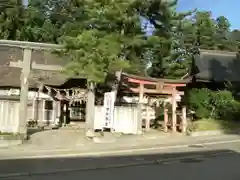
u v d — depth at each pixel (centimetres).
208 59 4181
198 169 1345
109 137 2230
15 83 2889
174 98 2692
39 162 1458
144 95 2725
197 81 3816
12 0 3956
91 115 2278
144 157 1631
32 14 4059
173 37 3744
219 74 3909
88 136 2256
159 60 3812
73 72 2111
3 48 3011
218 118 3066
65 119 3108
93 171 1298
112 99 2408
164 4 2589
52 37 3897
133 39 2423
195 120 3041
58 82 2917
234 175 1216
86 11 2320
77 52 2069
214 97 3138
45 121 3055
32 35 3916
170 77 3931
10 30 3972
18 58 2941
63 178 1159
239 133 2722
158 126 3033
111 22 2294
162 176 1198
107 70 2164
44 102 3062
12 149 1800
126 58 2612
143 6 2547
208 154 1736
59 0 4119
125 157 1630
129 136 2391
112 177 1179
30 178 1159
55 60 2695
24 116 2086
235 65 4138
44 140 2108
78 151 1783
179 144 2094
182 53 4744
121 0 2227
